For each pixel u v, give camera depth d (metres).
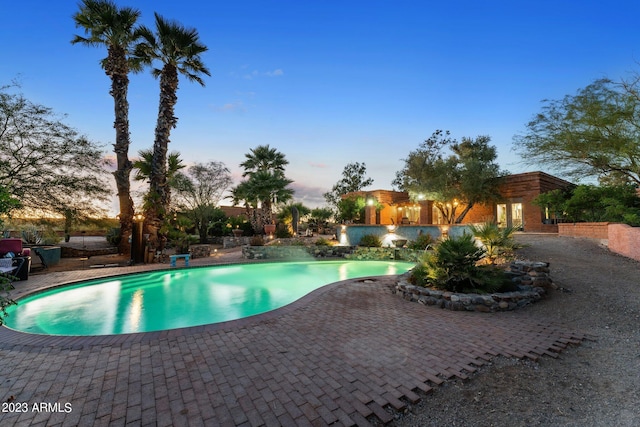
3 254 8.62
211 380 3.06
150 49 14.70
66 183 12.09
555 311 5.44
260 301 8.21
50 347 3.91
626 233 8.93
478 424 2.42
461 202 21.69
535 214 19.08
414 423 2.44
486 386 2.99
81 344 4.01
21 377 3.12
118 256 15.21
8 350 3.81
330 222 30.77
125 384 2.97
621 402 2.70
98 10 14.00
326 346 3.98
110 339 4.20
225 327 4.75
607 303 5.54
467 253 6.42
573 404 2.69
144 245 12.80
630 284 6.44
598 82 9.72
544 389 2.94
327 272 12.65
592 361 3.54
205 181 22.92
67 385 2.95
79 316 6.57
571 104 10.33
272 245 16.67
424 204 23.25
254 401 2.68
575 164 11.37
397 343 4.08
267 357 3.62
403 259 14.72
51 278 9.09
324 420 2.42
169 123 14.66
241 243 20.55
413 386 2.96
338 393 2.82
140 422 2.37
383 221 25.91
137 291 9.12
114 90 15.17
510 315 5.37
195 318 6.69
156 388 2.90
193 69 15.84
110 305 7.45
